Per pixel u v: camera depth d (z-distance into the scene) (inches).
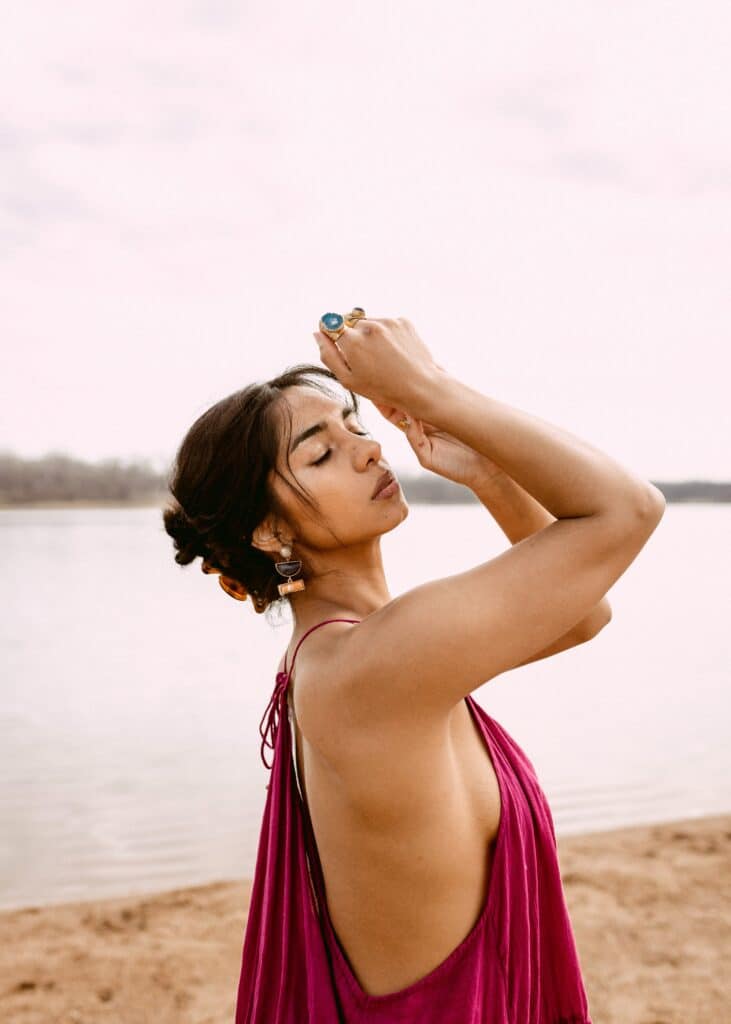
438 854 55.4
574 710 449.4
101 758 357.1
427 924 56.2
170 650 662.5
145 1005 163.9
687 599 1014.4
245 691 505.0
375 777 53.3
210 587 1246.3
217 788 315.0
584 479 52.1
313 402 64.1
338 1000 59.5
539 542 52.6
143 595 1127.0
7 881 228.7
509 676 550.6
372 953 57.7
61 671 572.1
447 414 53.3
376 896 56.4
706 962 172.9
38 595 1120.8
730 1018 153.6
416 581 1096.8
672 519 4035.4
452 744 59.3
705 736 386.3
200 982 171.5
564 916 63.7
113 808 291.7
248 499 63.1
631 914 193.9
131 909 206.1
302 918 63.0
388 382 54.1
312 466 62.5
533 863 61.3
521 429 53.0
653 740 380.5
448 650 50.8
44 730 407.8
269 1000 65.0
